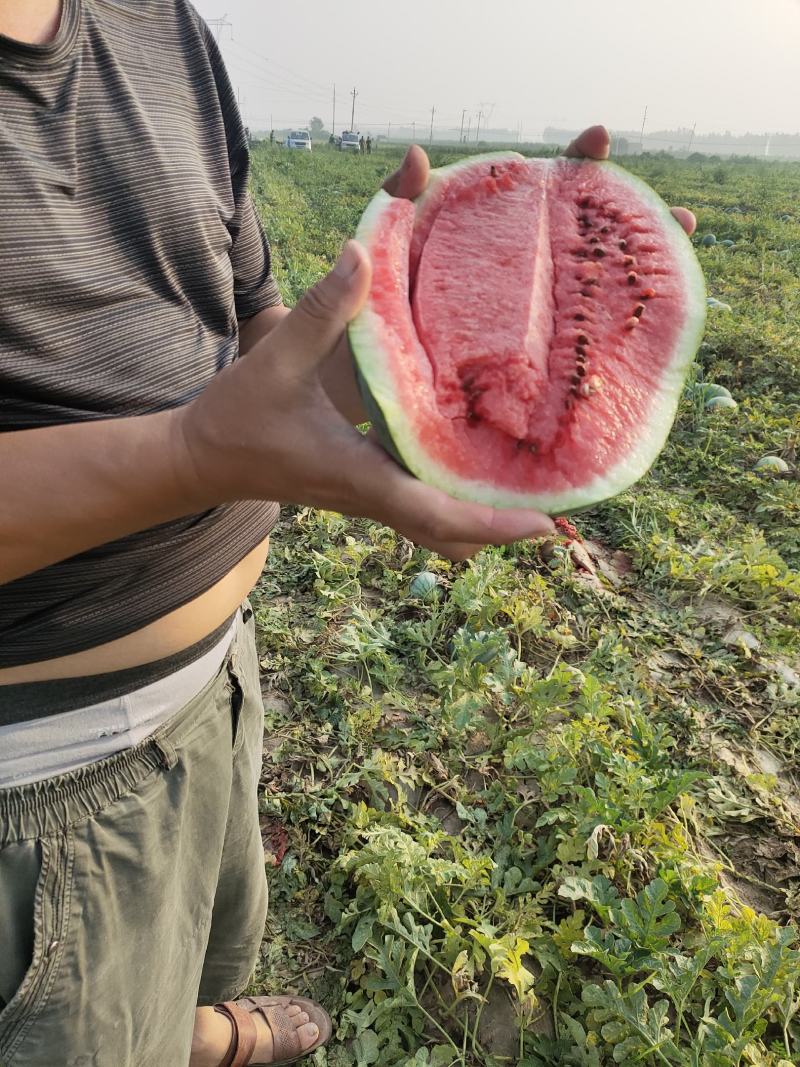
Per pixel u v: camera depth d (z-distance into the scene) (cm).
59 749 48
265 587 163
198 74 57
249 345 68
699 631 155
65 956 48
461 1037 89
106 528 40
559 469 51
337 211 786
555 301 55
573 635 150
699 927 96
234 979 78
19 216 41
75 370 44
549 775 111
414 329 50
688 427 253
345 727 125
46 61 43
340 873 102
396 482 37
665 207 59
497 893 97
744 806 115
